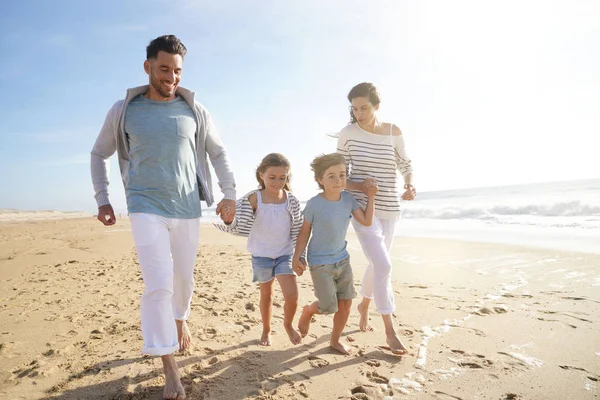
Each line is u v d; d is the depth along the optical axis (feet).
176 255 8.60
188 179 8.48
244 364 8.75
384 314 9.56
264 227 10.01
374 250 9.79
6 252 29.60
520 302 13.32
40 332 10.98
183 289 9.11
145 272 7.54
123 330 11.05
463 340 10.10
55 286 17.12
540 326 10.93
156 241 7.69
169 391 7.23
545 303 13.07
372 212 9.81
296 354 9.35
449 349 9.54
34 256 27.22
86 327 11.38
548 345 9.62
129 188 8.06
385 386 7.73
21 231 52.95
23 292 16.07
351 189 10.20
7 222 91.61
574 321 11.23
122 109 8.14
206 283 17.47
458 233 34.40
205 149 9.55
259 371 8.41
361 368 8.55
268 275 9.94
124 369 8.50
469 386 7.70
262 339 10.03
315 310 9.43
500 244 26.18
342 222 9.41
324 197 9.59
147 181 7.97
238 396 7.34
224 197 9.30
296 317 12.44
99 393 7.49
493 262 20.63
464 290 15.31
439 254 24.08
